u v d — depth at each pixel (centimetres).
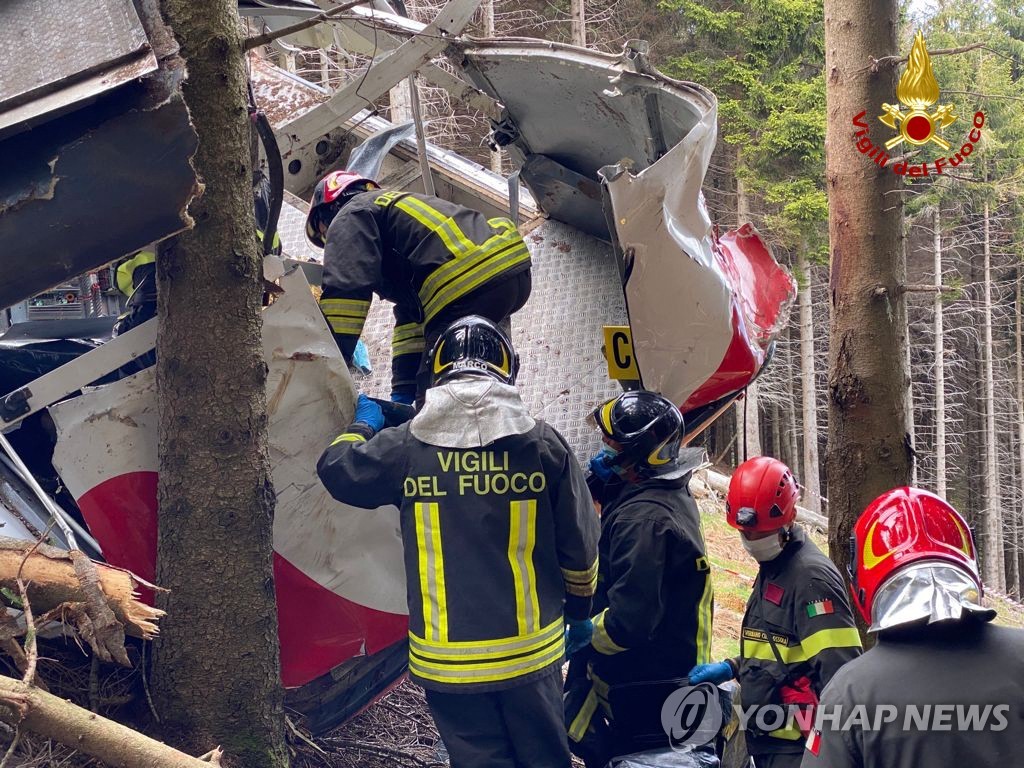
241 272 278
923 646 188
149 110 223
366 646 320
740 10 1944
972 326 2906
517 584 277
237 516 280
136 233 238
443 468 278
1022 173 2342
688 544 315
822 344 2689
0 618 246
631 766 307
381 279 331
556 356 406
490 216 504
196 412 277
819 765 191
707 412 398
